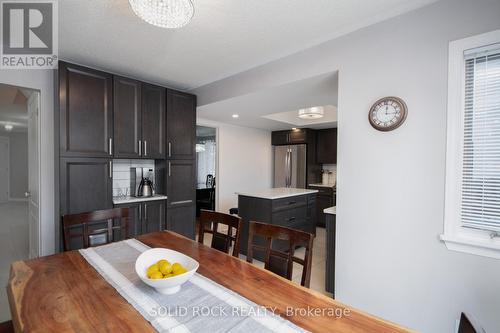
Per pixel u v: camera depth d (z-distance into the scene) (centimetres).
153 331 80
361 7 167
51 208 254
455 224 157
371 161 186
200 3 162
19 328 81
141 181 316
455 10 153
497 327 143
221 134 492
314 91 266
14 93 333
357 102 193
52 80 254
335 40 206
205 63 259
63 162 233
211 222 182
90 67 263
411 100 169
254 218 341
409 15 170
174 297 101
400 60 173
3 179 770
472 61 154
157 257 123
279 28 193
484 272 146
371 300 187
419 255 167
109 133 262
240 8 167
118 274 120
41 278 115
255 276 121
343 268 200
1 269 273
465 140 156
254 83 268
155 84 307
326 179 566
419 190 167
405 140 172
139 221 288
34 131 268
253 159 561
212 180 694
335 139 534
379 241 183
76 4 164
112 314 89
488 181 150
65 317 86
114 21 183
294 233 134
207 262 137
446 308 158
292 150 566
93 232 180
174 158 321
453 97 154
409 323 172
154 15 141
